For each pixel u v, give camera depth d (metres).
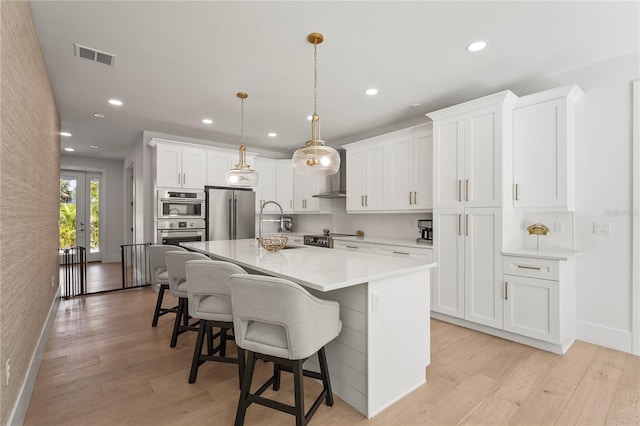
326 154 2.43
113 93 3.29
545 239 2.96
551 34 2.23
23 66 1.78
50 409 1.80
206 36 2.25
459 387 2.05
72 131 4.88
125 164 7.34
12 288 1.61
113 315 3.49
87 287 4.87
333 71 2.80
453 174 3.20
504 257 2.80
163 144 4.50
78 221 7.27
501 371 2.25
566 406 1.84
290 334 1.47
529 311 2.64
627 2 1.88
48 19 2.04
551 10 1.96
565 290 2.58
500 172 2.84
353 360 1.85
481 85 3.10
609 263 2.64
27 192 1.98
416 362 2.06
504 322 2.79
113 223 7.62
